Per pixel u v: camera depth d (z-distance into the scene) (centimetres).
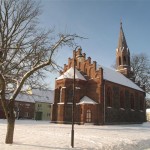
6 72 1406
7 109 1255
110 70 5341
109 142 1579
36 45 1443
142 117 5406
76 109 3953
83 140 1612
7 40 1387
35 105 6831
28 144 1270
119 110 4528
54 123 4050
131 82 5631
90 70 4359
